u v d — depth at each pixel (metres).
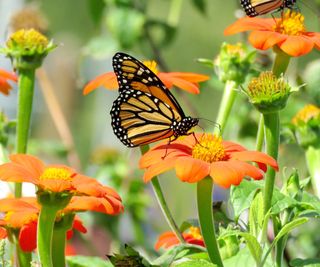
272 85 1.00
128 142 1.06
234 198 1.00
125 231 1.44
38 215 0.99
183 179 0.95
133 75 1.06
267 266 1.00
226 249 1.01
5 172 0.96
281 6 1.08
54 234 0.98
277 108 1.00
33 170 0.98
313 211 1.00
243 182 1.01
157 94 1.06
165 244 1.08
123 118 1.06
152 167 0.97
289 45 1.04
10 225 1.01
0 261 0.98
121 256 0.98
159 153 0.98
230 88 1.13
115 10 1.45
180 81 1.08
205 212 0.98
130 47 1.44
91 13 1.47
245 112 1.38
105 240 1.45
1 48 1.11
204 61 1.14
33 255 1.06
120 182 1.47
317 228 1.31
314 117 1.13
